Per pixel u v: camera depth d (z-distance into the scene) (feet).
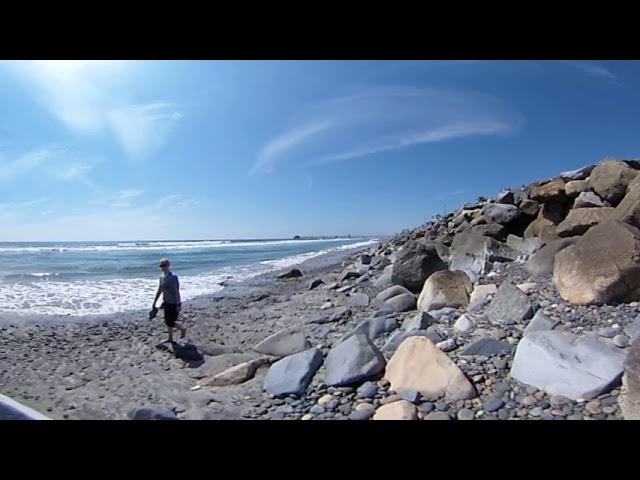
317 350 18.99
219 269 92.94
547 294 20.75
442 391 13.75
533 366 13.85
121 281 68.59
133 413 14.20
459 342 17.75
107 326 35.19
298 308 36.17
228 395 16.49
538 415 11.87
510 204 39.29
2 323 36.86
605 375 12.46
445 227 52.44
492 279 28.19
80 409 15.84
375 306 31.32
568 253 20.53
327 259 104.27
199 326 32.76
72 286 62.28
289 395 15.65
